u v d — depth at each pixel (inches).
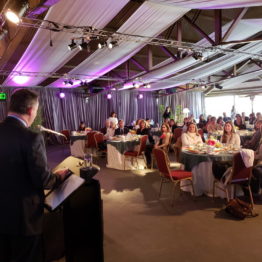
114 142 239.1
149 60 307.4
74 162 92.2
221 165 150.6
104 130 373.1
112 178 206.7
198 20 252.2
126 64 368.5
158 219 128.6
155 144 244.1
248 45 287.3
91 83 442.9
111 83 436.5
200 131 278.1
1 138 55.1
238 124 349.4
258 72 395.9
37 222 58.2
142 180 199.5
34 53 240.4
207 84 459.8
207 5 156.3
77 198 71.7
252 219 126.1
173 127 343.6
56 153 342.3
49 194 65.6
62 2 149.3
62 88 435.2
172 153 307.4
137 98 517.7
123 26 192.9
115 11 169.8
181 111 530.6
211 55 296.7
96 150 304.8
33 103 58.8
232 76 417.7
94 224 72.6
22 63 269.4
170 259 94.3
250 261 92.0
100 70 329.7
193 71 366.3
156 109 538.3
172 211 138.2
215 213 134.3
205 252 98.3
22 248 57.5
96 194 71.4
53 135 424.5
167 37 269.1
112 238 110.6
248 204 134.0
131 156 227.5
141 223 124.6
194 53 244.2
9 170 55.0
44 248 78.9
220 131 295.6
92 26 183.3
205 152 156.9
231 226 119.3
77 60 305.7
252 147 203.9
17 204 55.5
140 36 207.6
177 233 114.0
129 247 103.0
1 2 155.8
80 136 312.0
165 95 529.0
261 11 227.5
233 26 192.9
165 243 105.7
